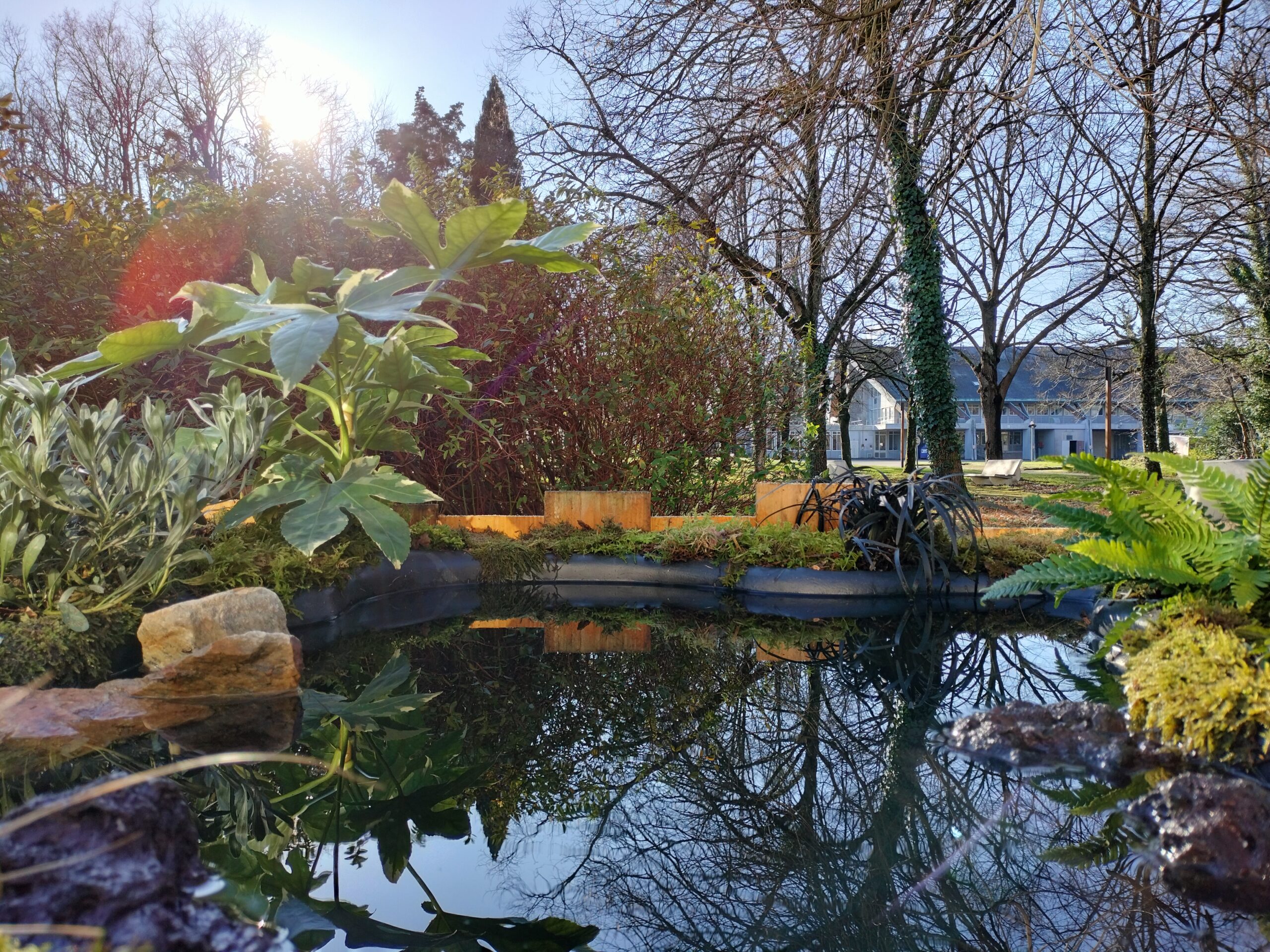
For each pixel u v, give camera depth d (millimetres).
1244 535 2021
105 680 2105
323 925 979
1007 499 10586
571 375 4871
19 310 3809
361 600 3318
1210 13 5273
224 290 2855
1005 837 1220
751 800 1425
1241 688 1437
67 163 16516
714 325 5113
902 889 1089
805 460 5395
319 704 1996
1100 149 8641
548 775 1563
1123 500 2221
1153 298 11969
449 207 4777
